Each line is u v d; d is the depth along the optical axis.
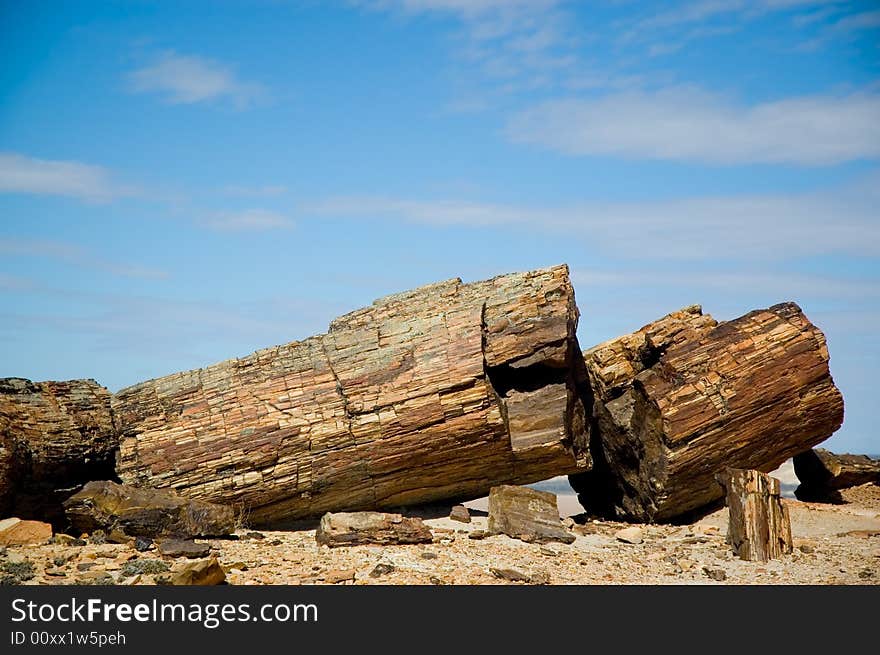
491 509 22.59
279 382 23.62
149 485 22.95
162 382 23.94
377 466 23.30
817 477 28.48
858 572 20.05
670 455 24.33
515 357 23.38
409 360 23.39
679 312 26.16
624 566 20.31
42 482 23.03
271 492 23.11
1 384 23.38
